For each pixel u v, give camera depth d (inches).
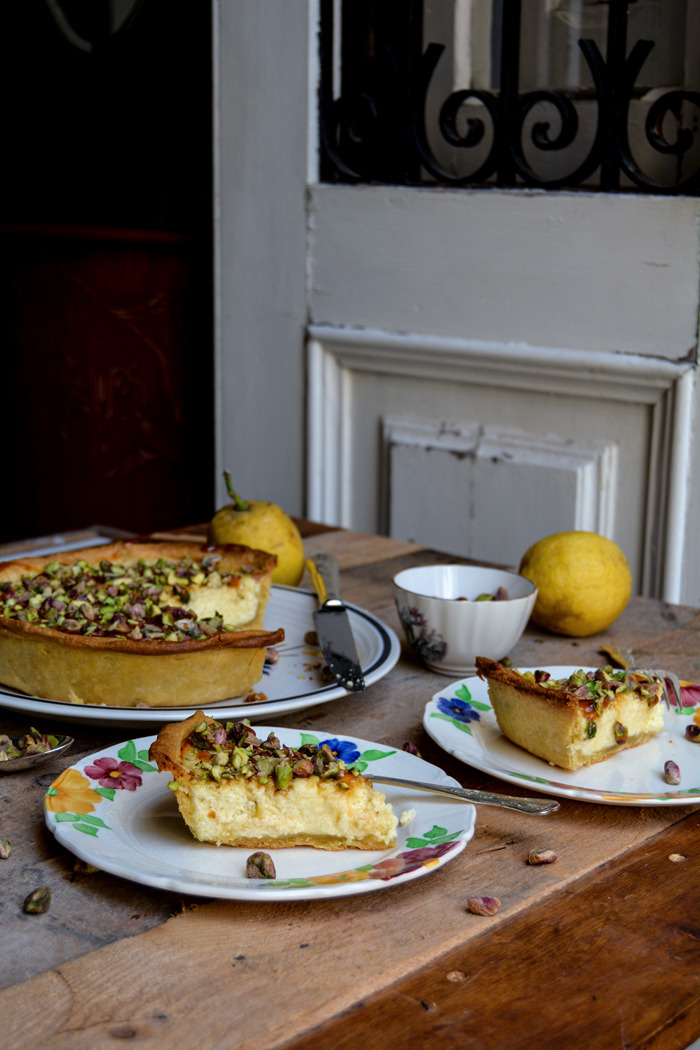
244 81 82.6
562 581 40.5
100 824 24.4
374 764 27.6
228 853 23.9
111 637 31.3
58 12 106.8
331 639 36.7
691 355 63.2
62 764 29.4
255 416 89.4
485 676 30.4
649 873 24.5
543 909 22.8
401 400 80.6
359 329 79.4
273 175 82.5
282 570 45.5
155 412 108.6
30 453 119.9
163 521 111.0
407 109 74.3
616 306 65.8
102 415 112.1
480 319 72.5
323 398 83.7
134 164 105.5
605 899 23.3
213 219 91.5
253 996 19.7
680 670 38.3
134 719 29.5
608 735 29.2
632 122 67.2
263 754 25.1
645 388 65.9
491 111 70.0
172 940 21.3
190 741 25.5
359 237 78.0
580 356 67.4
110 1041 18.5
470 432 76.2
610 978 20.6
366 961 20.8
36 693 32.0
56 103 110.7
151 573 37.9
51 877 23.7
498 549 76.2
